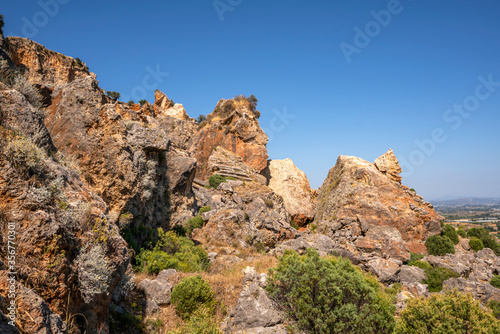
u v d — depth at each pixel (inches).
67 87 587.2
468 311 350.0
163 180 817.5
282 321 425.4
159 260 584.1
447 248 1407.5
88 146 552.1
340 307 404.5
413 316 369.1
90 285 268.2
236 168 2046.0
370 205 1598.2
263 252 958.4
